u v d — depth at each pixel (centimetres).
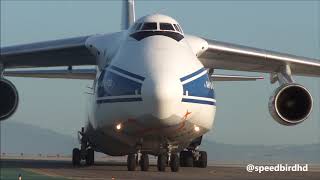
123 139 6309
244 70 7150
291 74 6994
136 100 5869
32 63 7050
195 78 6016
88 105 6862
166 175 5769
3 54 6662
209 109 6166
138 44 6144
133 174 5816
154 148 6284
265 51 6650
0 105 6369
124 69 6041
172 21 6303
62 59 6969
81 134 7156
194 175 5850
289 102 6269
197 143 7012
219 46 6581
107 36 6675
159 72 5850
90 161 7188
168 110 5788
